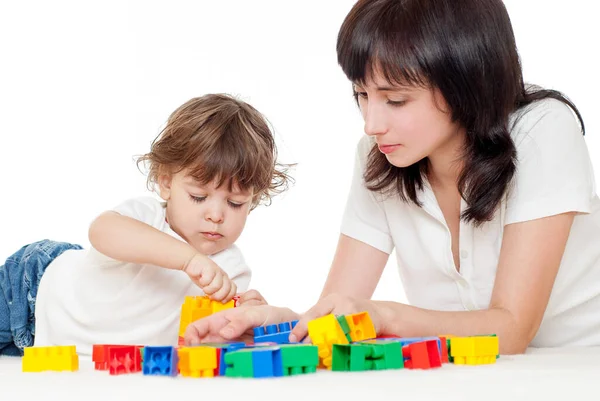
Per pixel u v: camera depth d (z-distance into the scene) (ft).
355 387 3.28
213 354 3.72
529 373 3.72
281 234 12.19
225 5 11.82
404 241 6.13
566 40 11.03
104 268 5.88
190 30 11.79
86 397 3.18
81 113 11.55
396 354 3.95
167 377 3.69
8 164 11.46
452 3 4.81
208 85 11.80
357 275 6.34
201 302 5.14
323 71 12.00
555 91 5.71
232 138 5.98
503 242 5.26
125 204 5.90
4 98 11.44
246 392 3.18
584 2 10.98
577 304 5.97
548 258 5.09
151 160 6.27
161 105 11.66
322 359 4.04
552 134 5.29
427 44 4.68
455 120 5.00
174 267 5.29
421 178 5.79
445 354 4.23
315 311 4.32
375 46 4.73
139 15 11.66
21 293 6.34
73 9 11.58
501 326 4.83
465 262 5.77
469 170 5.25
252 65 11.95
